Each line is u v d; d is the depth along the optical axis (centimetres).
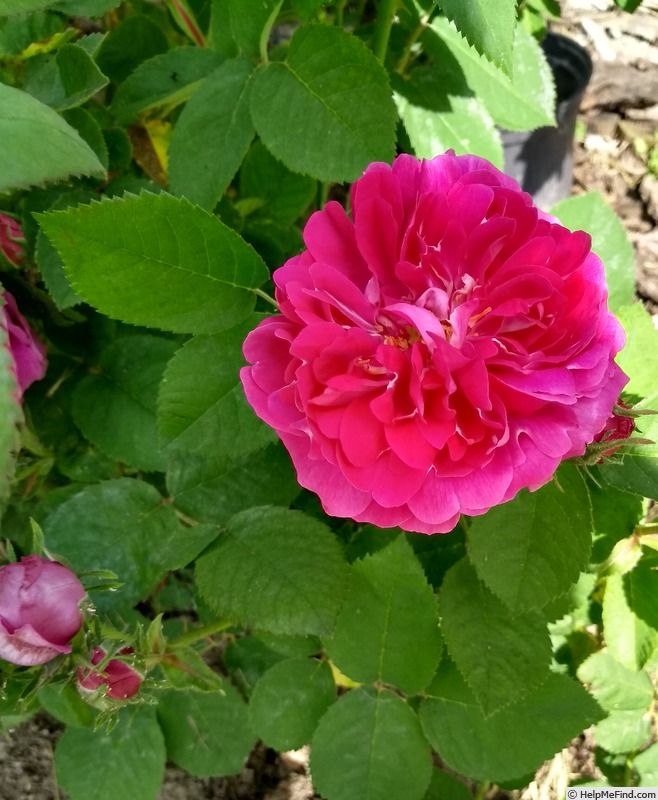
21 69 24
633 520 23
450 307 16
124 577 22
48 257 21
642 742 29
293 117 21
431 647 22
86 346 26
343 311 16
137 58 28
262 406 16
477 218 16
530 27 37
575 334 15
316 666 24
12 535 26
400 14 27
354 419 15
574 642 30
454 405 15
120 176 24
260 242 28
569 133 42
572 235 15
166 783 31
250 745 26
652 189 49
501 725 22
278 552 21
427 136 27
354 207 16
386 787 23
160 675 24
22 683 18
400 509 16
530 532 19
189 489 23
